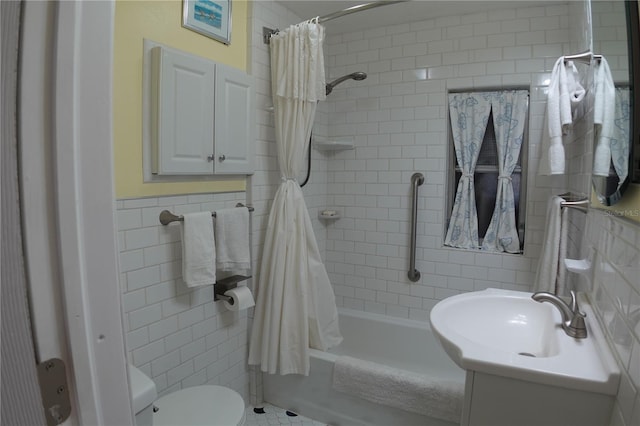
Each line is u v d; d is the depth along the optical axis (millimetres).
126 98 1587
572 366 1009
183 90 1746
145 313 1703
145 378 1224
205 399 1658
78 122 399
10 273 352
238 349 2254
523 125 2521
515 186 2613
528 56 2439
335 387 2078
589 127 1539
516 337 1441
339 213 3055
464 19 2574
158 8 1697
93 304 423
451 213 2775
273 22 2373
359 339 2889
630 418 818
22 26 354
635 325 829
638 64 820
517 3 2391
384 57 2814
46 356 384
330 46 2994
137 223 1652
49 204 379
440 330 1237
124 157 1593
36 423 375
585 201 1544
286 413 2277
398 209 2850
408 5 2449
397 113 2803
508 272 2568
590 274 1443
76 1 393
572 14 2178
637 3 830
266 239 2240
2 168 343
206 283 1786
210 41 1964
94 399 427
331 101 3027
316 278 2312
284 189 2240
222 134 1960
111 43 434
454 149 2748
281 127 2230
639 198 798
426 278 2799
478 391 1073
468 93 2641
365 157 2936
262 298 2234
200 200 1950
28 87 359
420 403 1844
